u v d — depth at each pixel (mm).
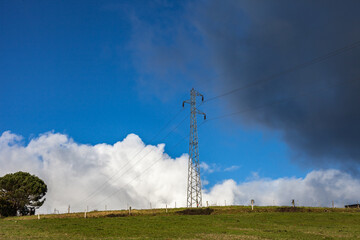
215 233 57844
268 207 96438
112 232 58219
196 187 99812
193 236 54469
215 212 88188
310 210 89062
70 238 50938
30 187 118375
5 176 121688
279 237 53531
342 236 54438
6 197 115938
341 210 89875
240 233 57656
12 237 50906
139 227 64625
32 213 122625
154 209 100688
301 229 62969
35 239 49156
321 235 55375
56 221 73938
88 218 80688
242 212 87500
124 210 99750
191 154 102938
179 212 89188
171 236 54469
